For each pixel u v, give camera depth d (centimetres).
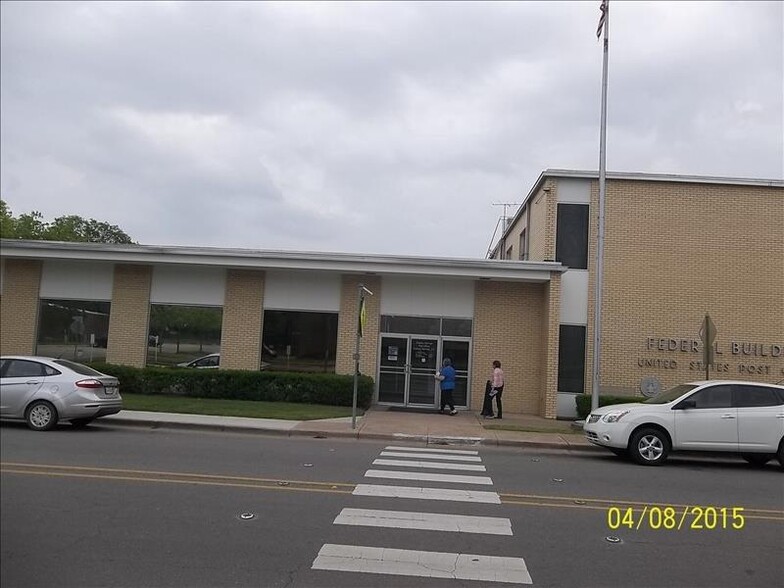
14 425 1474
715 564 636
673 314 2106
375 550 637
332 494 871
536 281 2125
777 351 2077
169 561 586
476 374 2166
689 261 2117
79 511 737
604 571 603
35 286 2272
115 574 552
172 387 2108
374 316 2205
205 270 2252
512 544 676
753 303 2098
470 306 2195
